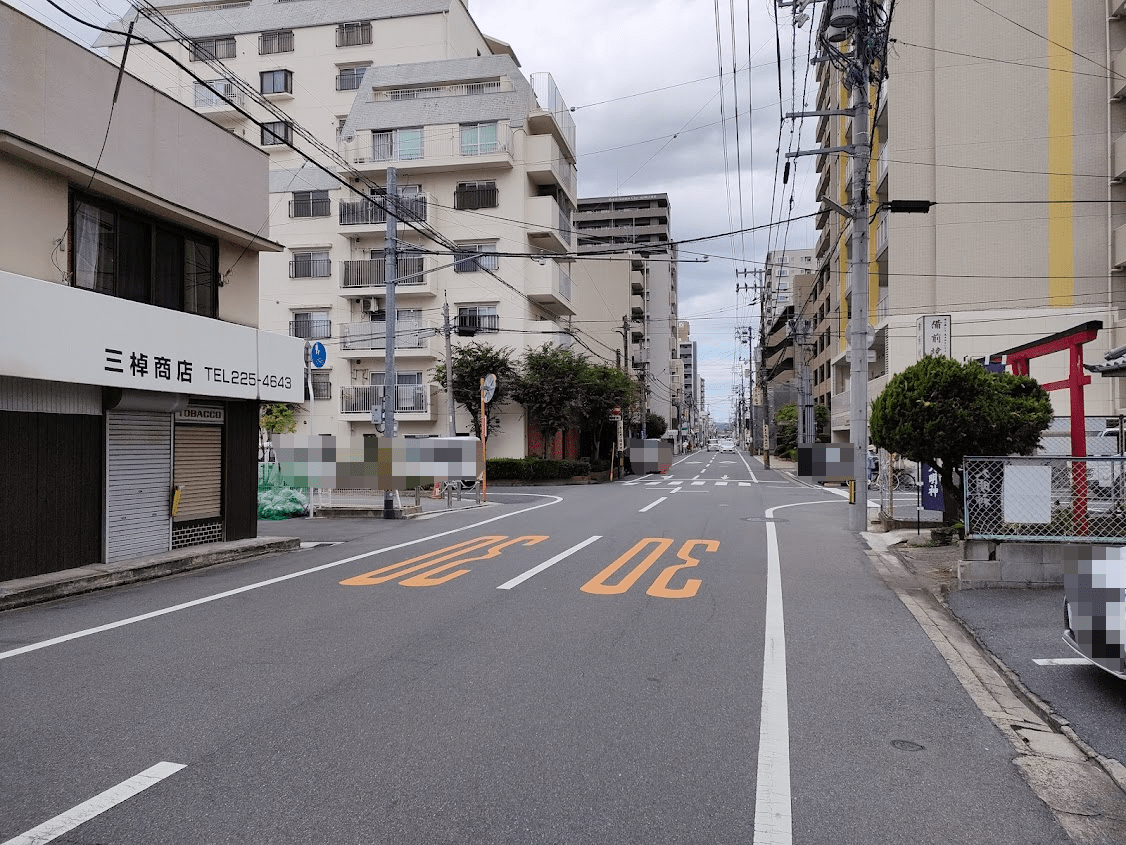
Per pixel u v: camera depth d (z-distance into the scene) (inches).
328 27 1403.8
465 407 1326.3
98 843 130.4
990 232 1135.6
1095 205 1102.4
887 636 279.7
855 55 572.7
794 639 273.3
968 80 1147.3
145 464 445.4
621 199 3720.5
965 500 364.2
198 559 447.2
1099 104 1106.1
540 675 226.2
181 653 250.5
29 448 370.9
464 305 1309.1
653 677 225.8
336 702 201.6
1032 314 1119.0
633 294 2586.1
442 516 763.4
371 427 1302.9
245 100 1397.6
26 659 244.7
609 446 1675.7
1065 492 358.3
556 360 1291.8
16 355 334.0
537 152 1307.8
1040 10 1127.0
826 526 643.5
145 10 415.5
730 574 406.9
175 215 454.3
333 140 1382.9
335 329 1325.0
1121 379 1084.5
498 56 1314.0
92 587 373.7
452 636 272.1
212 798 146.9
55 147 372.5
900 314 1167.0
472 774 158.1
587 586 368.8
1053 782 159.6
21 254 365.4
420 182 1327.5
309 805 144.1
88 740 175.8
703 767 163.2
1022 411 416.2
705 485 1251.8
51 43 370.6
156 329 420.5
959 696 213.3
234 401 524.4
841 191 1579.7
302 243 1332.4
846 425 1603.1
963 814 144.3
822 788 154.3
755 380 3580.2
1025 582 354.0
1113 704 205.9
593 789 151.9
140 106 426.3
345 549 518.6
